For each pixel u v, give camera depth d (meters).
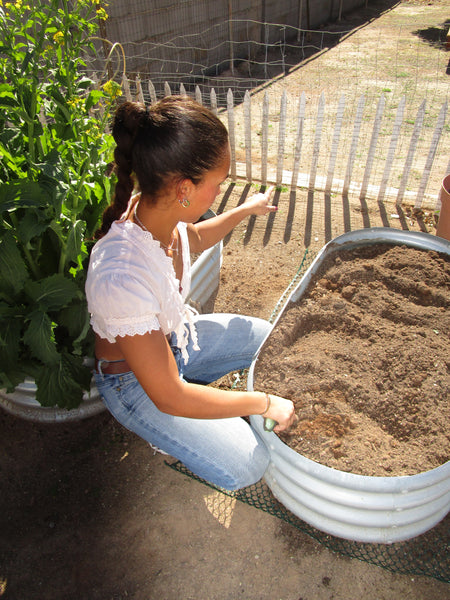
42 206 1.85
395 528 1.74
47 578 1.98
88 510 2.19
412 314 2.32
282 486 1.86
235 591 1.88
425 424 1.89
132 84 7.42
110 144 2.41
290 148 5.67
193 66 8.69
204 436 1.73
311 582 1.88
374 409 1.97
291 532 2.04
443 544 1.92
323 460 1.80
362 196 4.38
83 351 2.37
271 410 1.68
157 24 7.57
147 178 1.29
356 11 14.48
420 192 4.07
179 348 1.88
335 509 1.72
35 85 1.91
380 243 2.74
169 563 1.98
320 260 2.61
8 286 2.10
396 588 1.84
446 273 2.51
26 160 1.98
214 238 2.18
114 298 1.36
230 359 2.24
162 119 1.23
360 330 2.28
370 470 1.74
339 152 5.51
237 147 5.75
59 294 2.08
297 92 8.03
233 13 9.20
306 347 2.24
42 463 2.39
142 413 1.74
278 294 3.30
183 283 1.84
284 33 11.30
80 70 5.58
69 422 2.55
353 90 8.01
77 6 2.13
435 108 7.01
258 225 4.07
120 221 1.46
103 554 2.04
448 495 1.78
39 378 2.18
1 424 2.56
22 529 2.14
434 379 2.03
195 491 2.23
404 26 12.53
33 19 2.08
